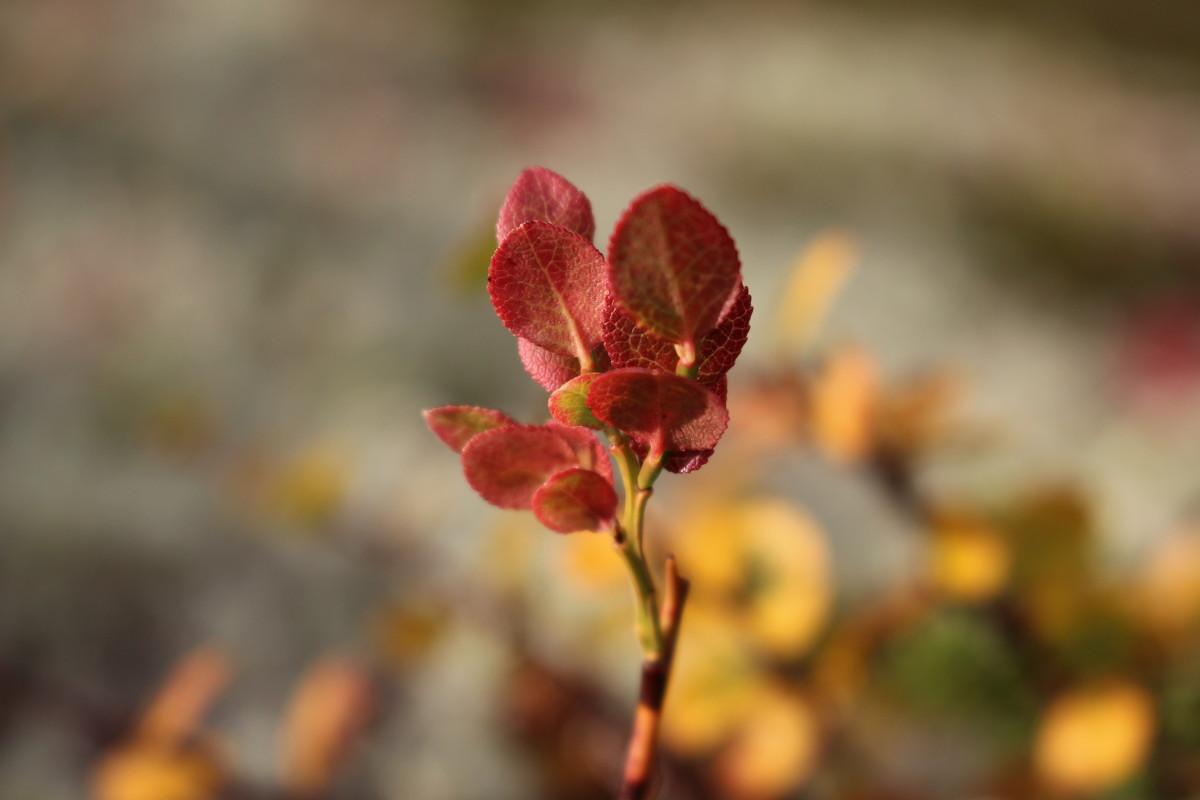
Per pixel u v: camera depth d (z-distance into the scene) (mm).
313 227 1295
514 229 256
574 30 1888
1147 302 1313
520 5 1936
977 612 419
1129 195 1594
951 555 400
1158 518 854
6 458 955
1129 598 431
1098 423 1055
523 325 256
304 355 1078
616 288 240
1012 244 1438
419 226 1312
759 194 1483
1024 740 435
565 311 256
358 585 813
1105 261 1432
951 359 1168
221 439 951
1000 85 1853
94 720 603
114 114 1474
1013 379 1138
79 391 1029
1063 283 1367
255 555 846
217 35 1679
